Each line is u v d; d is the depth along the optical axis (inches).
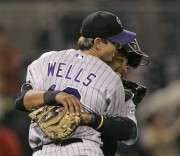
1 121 1289.4
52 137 639.1
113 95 658.2
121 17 1508.4
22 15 1514.5
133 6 1529.3
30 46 1494.8
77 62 668.7
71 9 1507.1
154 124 1288.1
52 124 642.2
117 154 1233.4
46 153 650.2
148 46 1503.4
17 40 1498.5
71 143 645.9
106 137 673.6
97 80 658.2
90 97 653.9
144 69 1418.6
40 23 1508.4
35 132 661.9
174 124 1305.4
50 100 652.7
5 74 1419.8
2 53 1450.5
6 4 1525.6
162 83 1439.5
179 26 1525.6
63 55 679.1
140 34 1508.4
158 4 1576.0
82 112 641.6
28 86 685.9
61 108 647.1
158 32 1513.3
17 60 1466.5
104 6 1519.4
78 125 643.5
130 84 705.0
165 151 1283.2
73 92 655.8
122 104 669.9
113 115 666.2
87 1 1577.3
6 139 1153.4
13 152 1157.7
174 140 1291.8
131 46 682.2
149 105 1373.0
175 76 1461.6
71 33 1494.8
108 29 665.0
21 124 1288.1
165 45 1508.4
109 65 684.1
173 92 1379.2
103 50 669.9
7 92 1397.6
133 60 693.9
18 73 1453.0
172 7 1535.4
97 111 656.4
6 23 1508.4
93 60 667.4
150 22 1517.0
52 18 1507.1
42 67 679.7
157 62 1470.2
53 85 665.6
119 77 668.1
